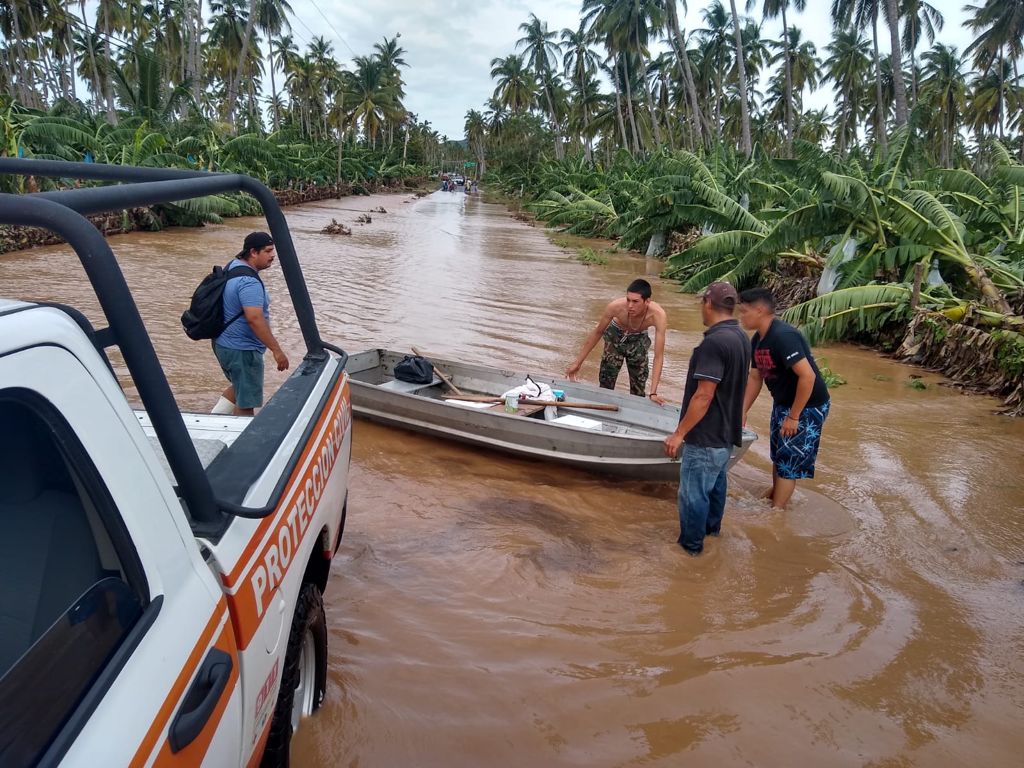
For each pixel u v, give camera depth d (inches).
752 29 2332.7
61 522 62.1
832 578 199.6
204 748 67.3
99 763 52.2
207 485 81.0
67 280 562.6
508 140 3516.2
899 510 247.6
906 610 186.4
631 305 290.5
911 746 138.8
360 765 124.6
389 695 142.0
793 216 569.0
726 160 1029.2
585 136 2600.9
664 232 1052.5
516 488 247.4
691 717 143.4
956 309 469.7
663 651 163.8
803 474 237.5
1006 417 364.5
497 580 187.2
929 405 384.8
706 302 200.1
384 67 3068.4
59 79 2090.3
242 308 223.5
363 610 169.8
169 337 403.9
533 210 2122.3
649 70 2450.8
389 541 203.8
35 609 58.8
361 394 287.1
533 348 454.3
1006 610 188.5
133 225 941.8
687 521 206.8
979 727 144.6
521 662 156.0
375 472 252.2
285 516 98.4
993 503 255.9
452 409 268.5
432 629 164.9
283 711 101.7
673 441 203.0
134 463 66.8
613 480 262.7
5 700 49.4
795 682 155.0
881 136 1824.6
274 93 2812.5
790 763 133.3
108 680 56.9
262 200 135.8
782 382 230.5
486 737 133.9
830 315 521.3
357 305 551.2
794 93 2763.3
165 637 64.1
